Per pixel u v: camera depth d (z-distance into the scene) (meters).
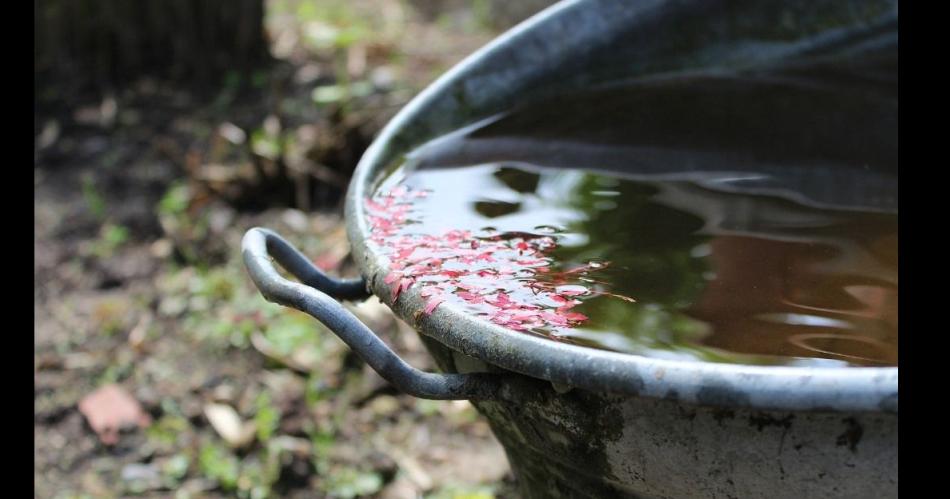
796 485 0.95
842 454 0.93
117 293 2.19
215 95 2.94
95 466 1.74
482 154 1.28
